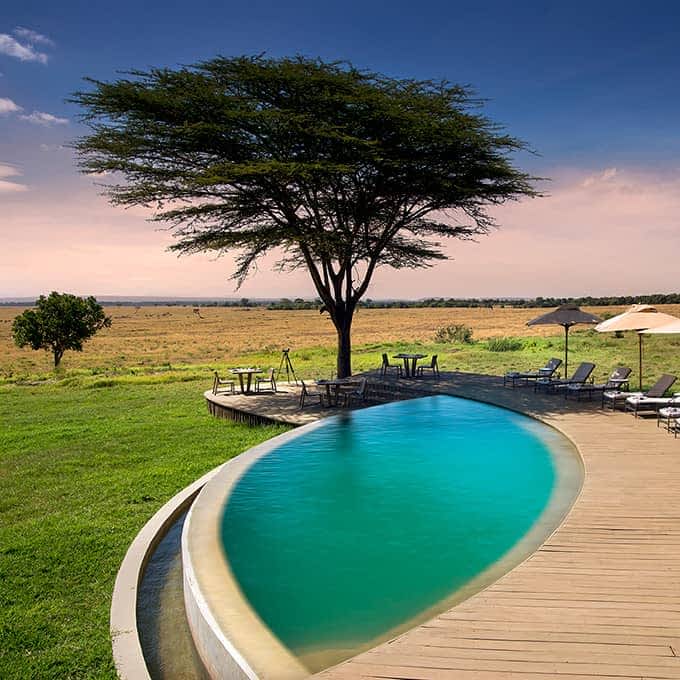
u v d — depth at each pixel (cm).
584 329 5816
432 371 2381
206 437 1531
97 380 2748
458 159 1939
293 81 1753
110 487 1087
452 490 934
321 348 4406
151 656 576
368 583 621
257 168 1642
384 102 1725
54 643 561
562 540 636
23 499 1041
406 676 400
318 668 467
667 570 557
